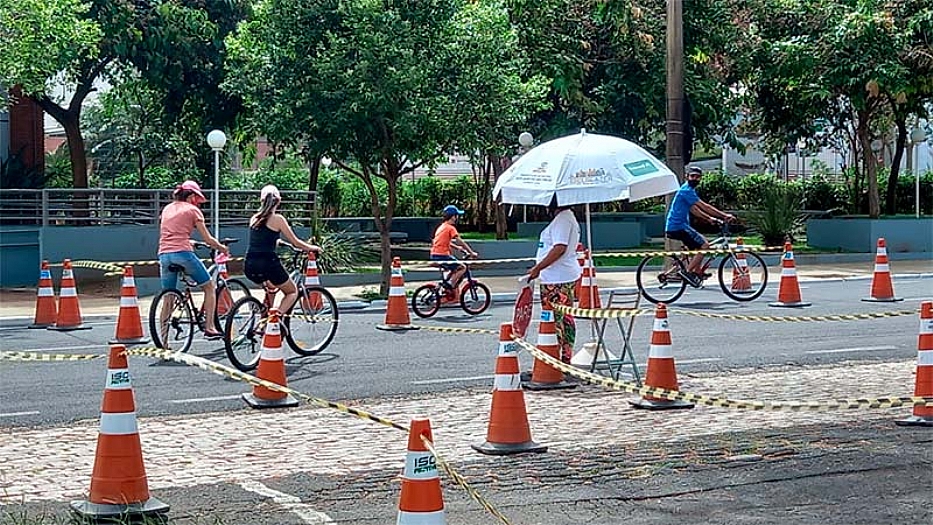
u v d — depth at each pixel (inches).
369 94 773.9
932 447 344.2
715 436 362.0
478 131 847.7
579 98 1136.2
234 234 1002.7
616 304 682.2
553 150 460.4
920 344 379.9
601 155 452.4
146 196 1087.0
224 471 323.9
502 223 1176.2
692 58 1195.9
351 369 496.7
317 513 279.6
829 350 538.0
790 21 1216.2
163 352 330.0
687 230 738.8
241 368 479.2
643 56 1159.0
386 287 821.9
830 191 1462.8
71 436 372.8
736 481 306.3
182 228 519.2
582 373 352.8
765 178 1514.5
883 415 392.5
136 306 594.6
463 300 708.0
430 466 214.1
